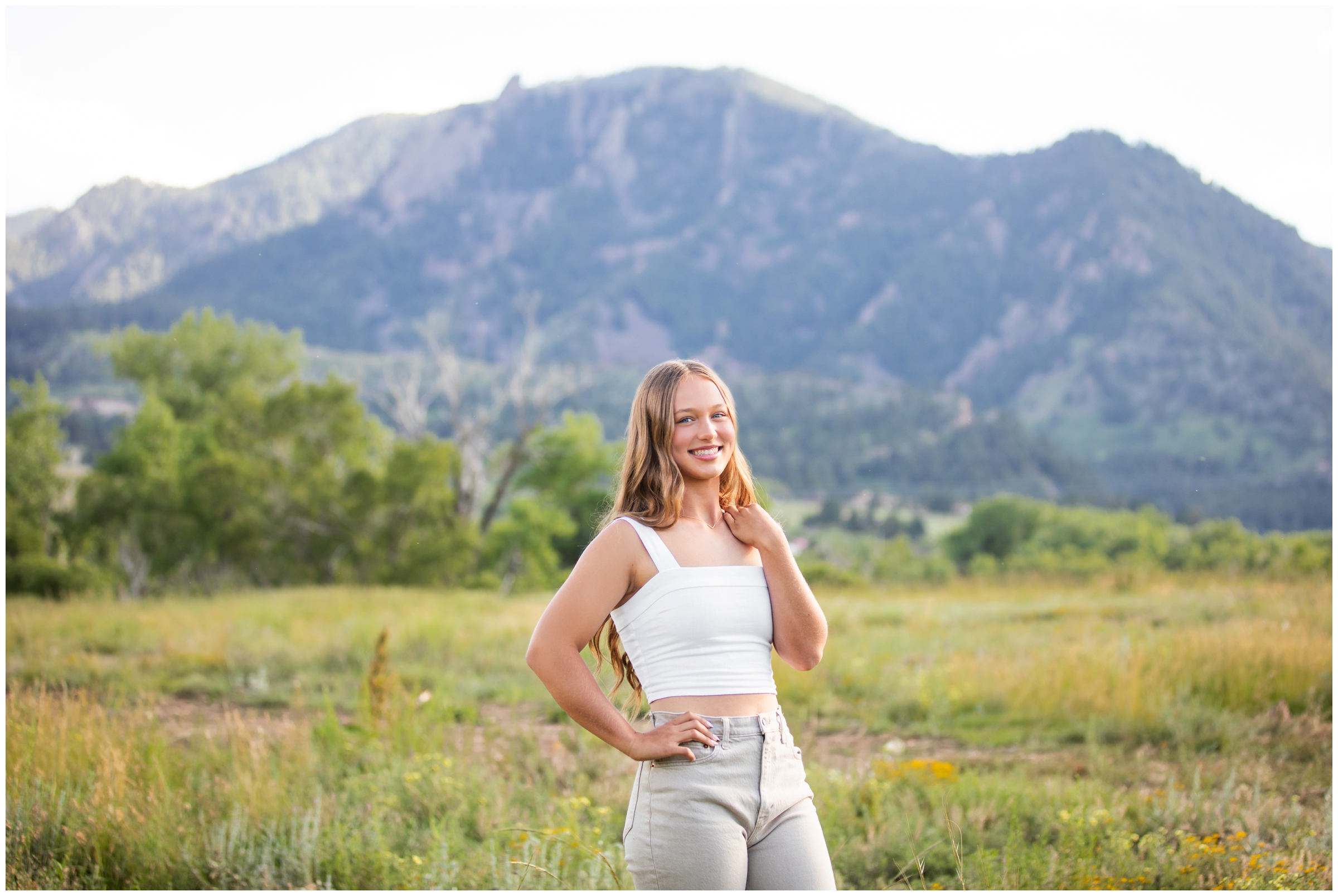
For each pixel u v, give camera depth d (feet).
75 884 12.02
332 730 18.30
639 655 7.04
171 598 58.65
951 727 22.31
